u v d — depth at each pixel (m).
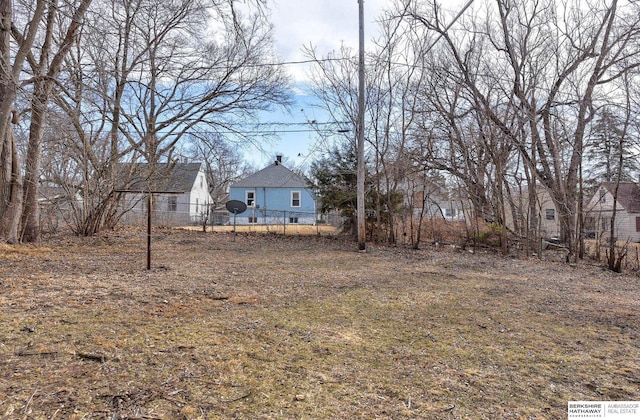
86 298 4.49
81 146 12.20
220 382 2.57
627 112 10.49
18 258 7.34
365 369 2.92
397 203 14.09
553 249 12.44
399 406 2.38
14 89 7.29
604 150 14.17
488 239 12.60
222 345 3.23
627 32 10.84
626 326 4.29
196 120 14.36
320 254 10.20
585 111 11.67
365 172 13.91
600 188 17.05
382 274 7.32
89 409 2.13
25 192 9.88
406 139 13.82
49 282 5.27
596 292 6.34
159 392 2.38
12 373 2.51
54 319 3.65
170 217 21.47
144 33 12.22
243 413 2.20
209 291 5.23
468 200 15.13
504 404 2.46
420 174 13.92
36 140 10.01
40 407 2.12
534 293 6.04
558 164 11.77
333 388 2.58
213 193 36.56
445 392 2.59
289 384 2.60
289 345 3.34
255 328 3.74
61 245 9.83
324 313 4.42
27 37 8.27
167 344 3.17
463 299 5.40
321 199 14.92
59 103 10.44
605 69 11.17
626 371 3.03
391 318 4.33
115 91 12.66
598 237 11.91
